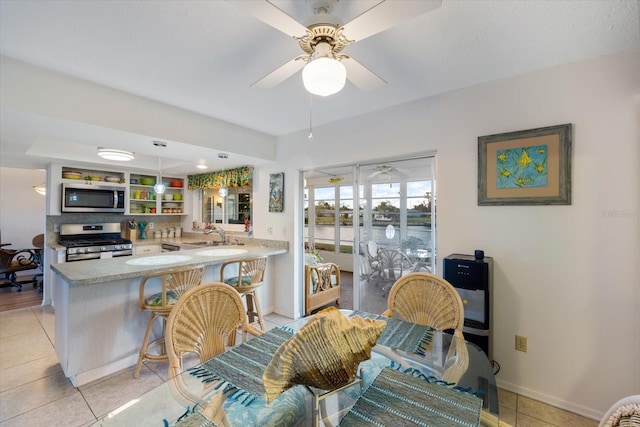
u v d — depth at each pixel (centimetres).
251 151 344
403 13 112
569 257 196
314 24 121
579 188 192
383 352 148
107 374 236
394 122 273
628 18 148
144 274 234
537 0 136
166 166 453
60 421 184
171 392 117
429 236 280
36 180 593
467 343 161
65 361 220
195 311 156
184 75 208
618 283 181
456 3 138
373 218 317
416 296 198
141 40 166
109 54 181
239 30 158
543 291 204
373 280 319
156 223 546
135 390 217
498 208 222
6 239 561
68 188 418
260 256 313
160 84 223
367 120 292
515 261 215
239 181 427
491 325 211
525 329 211
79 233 443
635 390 175
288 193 366
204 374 128
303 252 375
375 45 174
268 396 89
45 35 161
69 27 154
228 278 319
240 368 132
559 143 197
